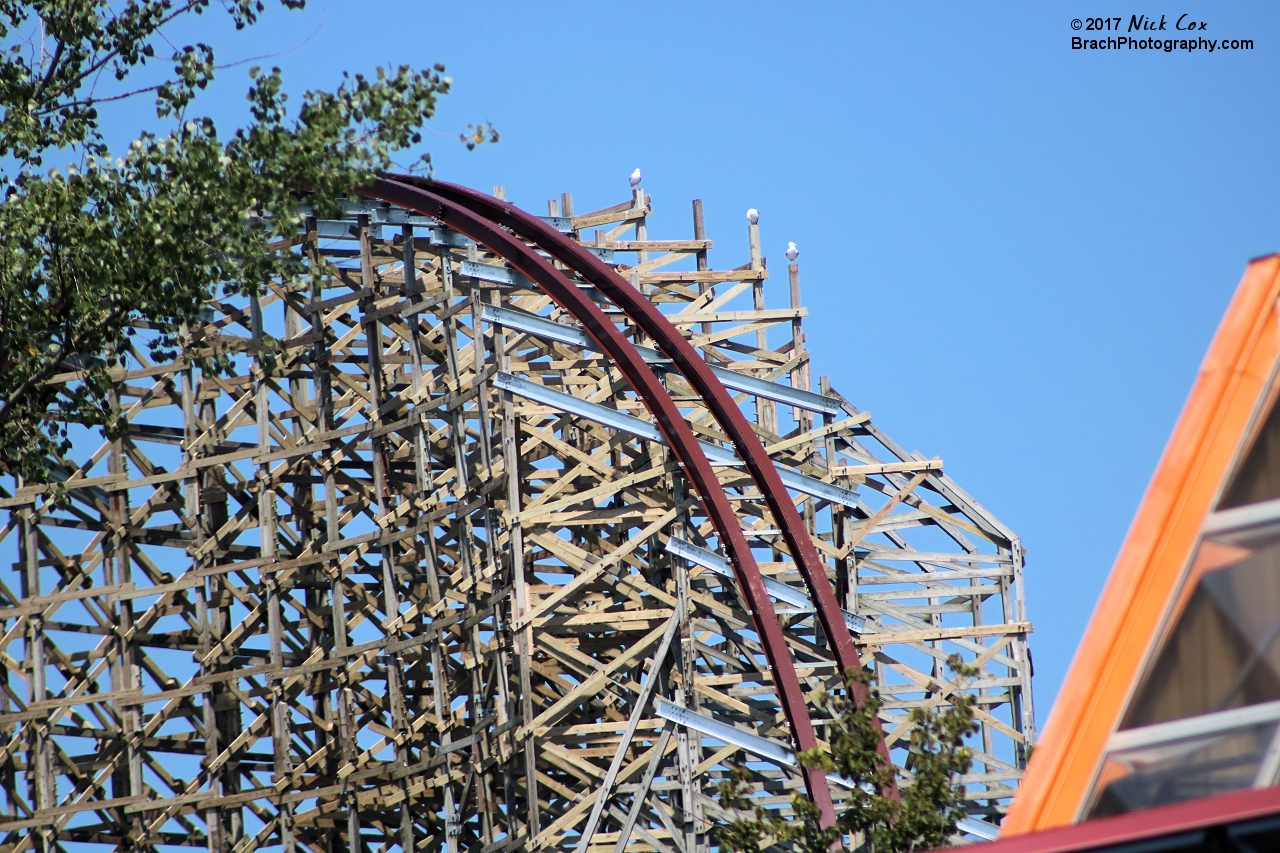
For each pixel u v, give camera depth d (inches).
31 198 3720.5
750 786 4106.8
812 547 4734.3
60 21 3833.7
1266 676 1632.6
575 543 5447.8
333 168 3821.4
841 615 4616.1
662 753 4675.2
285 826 4972.9
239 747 5017.2
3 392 4013.3
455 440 4933.6
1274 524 1685.5
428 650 5315.0
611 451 5231.3
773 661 4448.8
